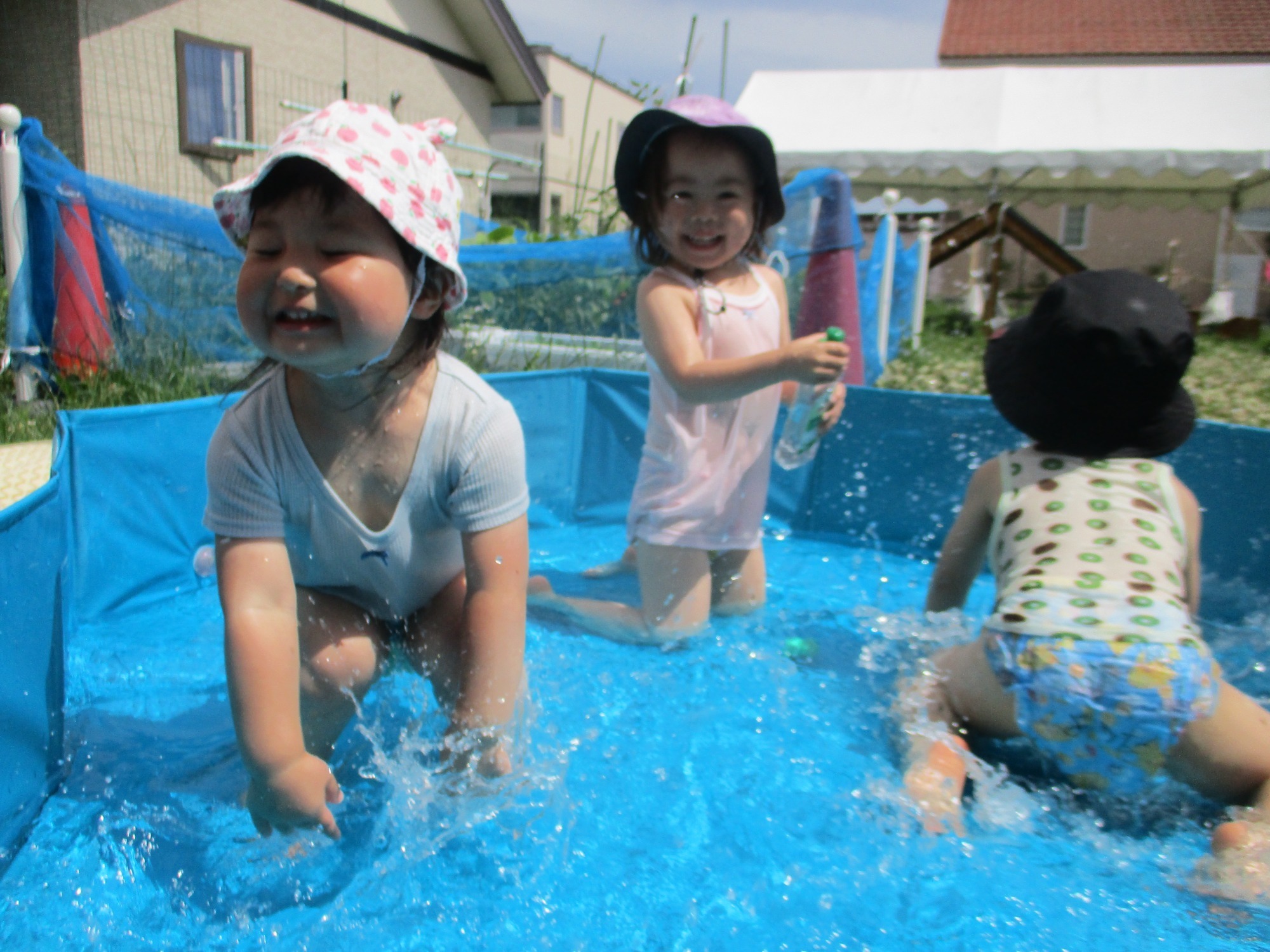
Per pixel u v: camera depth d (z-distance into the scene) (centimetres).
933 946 139
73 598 236
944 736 189
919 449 333
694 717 209
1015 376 212
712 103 257
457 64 1345
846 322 472
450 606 194
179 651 235
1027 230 944
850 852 161
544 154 1195
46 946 134
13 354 377
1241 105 1050
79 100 812
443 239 157
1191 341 199
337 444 166
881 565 322
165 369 397
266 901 146
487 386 181
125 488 255
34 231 385
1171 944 140
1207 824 174
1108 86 1094
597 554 333
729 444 258
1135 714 171
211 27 927
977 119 1097
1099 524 194
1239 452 272
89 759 185
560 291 423
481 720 173
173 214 403
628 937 139
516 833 163
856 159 1109
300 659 174
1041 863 160
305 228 144
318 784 154
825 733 203
